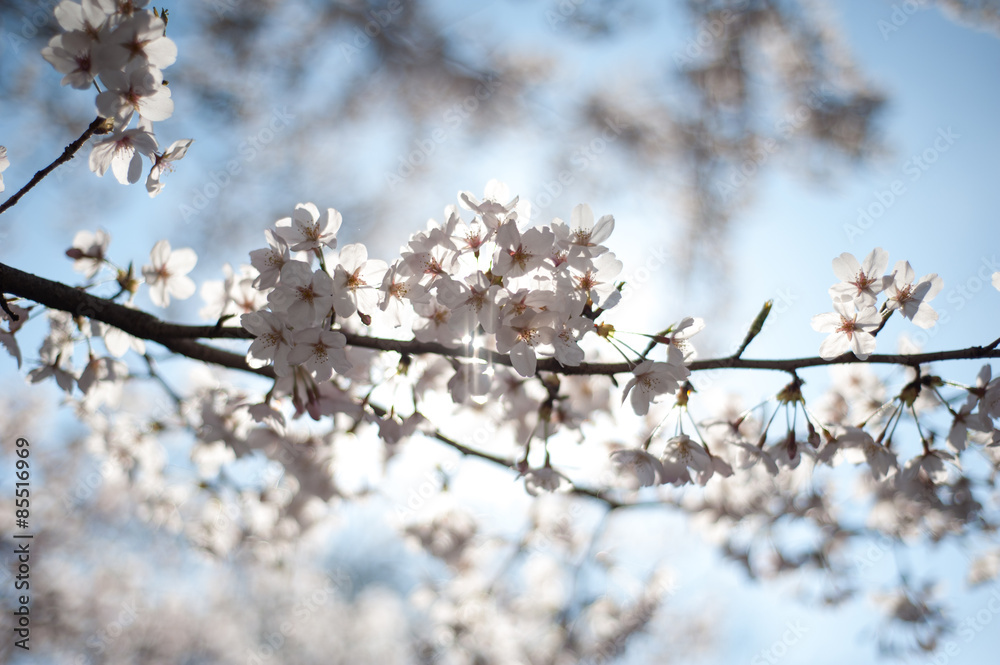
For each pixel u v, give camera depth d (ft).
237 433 11.03
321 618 41.24
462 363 8.07
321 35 27.71
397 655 44.60
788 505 16.39
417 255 6.51
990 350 6.91
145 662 28.73
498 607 19.21
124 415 13.30
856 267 7.21
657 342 6.99
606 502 13.83
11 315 6.81
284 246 6.79
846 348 7.16
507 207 6.54
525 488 9.00
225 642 31.81
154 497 14.39
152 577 27.40
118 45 6.13
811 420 7.62
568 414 9.30
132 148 6.94
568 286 6.33
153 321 7.17
